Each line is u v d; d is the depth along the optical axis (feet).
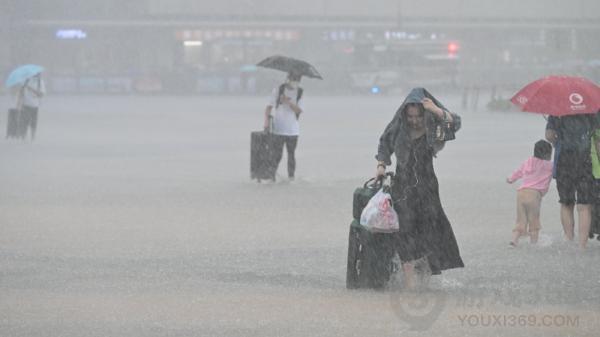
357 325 53.52
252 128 243.19
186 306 58.18
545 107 76.18
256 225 90.79
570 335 51.62
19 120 199.00
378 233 61.93
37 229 88.07
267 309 57.41
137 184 124.57
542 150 79.51
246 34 498.28
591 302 59.31
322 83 485.15
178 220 93.61
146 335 51.52
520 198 79.20
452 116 61.11
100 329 52.80
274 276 67.31
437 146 61.31
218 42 496.64
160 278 66.64
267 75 479.00
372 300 59.82
